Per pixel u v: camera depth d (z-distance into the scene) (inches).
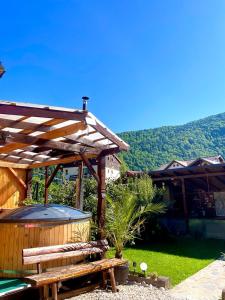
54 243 216.4
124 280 233.1
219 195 558.3
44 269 205.9
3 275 204.2
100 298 199.9
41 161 346.0
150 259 326.6
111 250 346.3
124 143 244.2
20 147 243.9
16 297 190.5
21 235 210.5
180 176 531.2
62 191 450.9
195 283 241.8
